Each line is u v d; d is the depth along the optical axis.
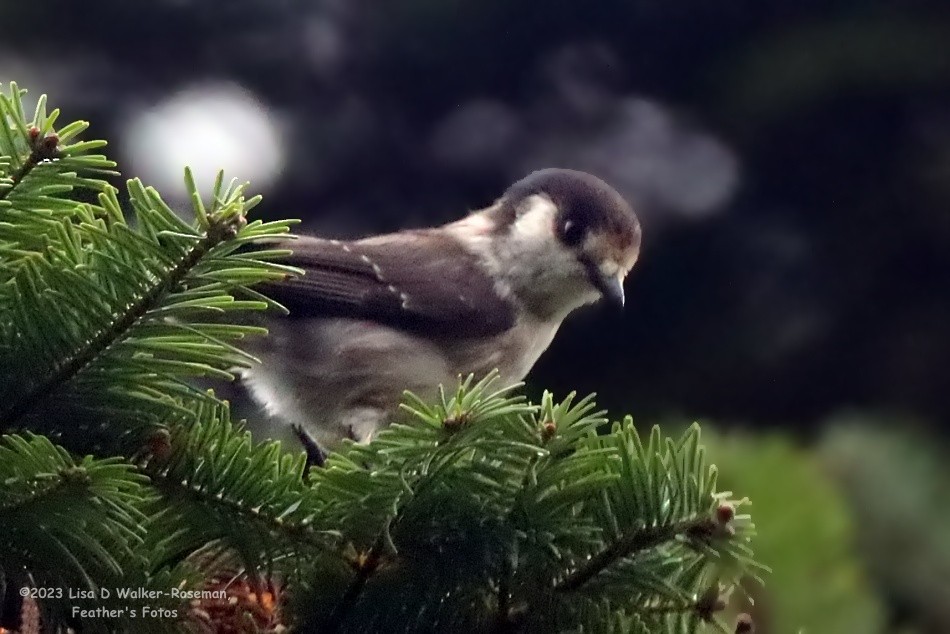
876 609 5.97
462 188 10.19
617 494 4.52
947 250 10.35
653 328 10.06
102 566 4.51
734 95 10.66
